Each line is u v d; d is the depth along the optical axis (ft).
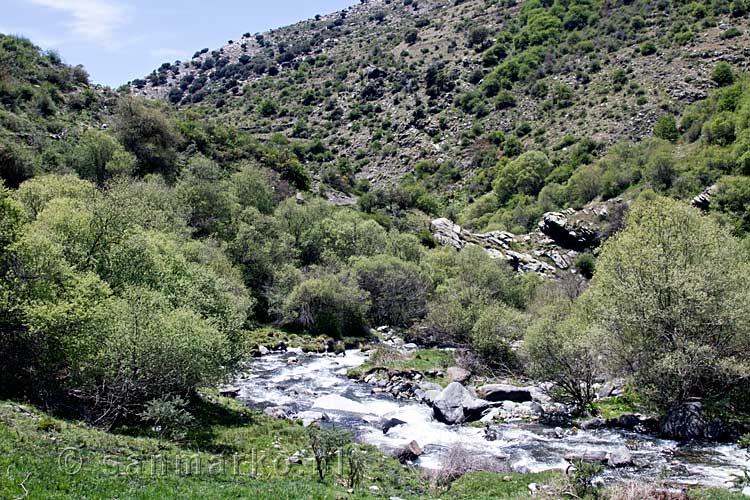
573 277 210.59
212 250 152.76
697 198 207.21
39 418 52.85
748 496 53.26
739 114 233.35
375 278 173.47
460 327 140.87
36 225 83.15
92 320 63.41
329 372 119.03
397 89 445.78
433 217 306.35
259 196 224.74
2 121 188.03
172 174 224.74
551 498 52.70
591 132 315.99
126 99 230.68
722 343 84.58
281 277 165.48
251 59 623.36
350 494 49.78
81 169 184.85
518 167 314.96
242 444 65.00
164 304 74.43
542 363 94.48
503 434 80.33
